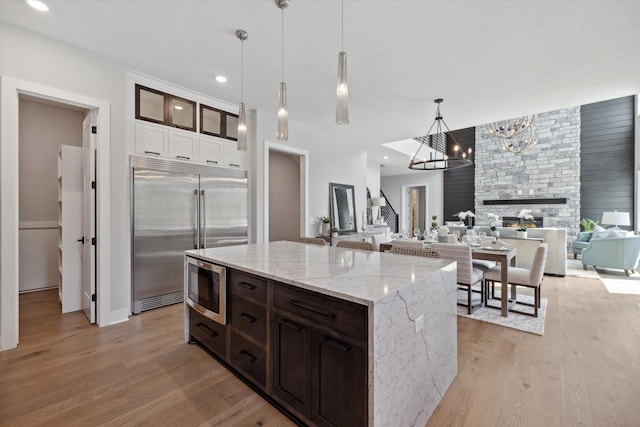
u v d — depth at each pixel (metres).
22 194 4.11
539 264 3.20
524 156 8.84
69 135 4.41
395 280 1.56
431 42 2.62
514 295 3.79
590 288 4.50
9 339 2.45
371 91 3.69
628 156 7.48
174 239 3.54
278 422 1.65
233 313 2.07
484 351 2.46
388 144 6.73
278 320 1.71
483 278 3.62
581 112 8.07
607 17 2.26
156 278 3.40
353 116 4.62
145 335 2.74
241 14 2.28
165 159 3.47
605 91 3.66
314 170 5.35
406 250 2.59
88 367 2.19
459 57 2.87
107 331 2.82
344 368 1.38
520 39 2.57
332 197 5.66
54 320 3.08
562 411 1.72
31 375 2.08
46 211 4.27
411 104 4.11
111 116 2.99
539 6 2.15
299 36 2.56
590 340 2.67
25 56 2.49
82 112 4.48
